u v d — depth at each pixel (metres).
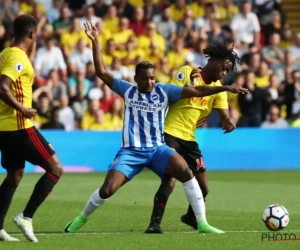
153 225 24.84
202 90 24.02
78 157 54.19
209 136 56.75
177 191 40.28
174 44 63.69
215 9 68.25
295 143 59.09
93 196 24.28
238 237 23.36
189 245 21.55
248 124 60.22
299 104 63.12
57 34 61.22
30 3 62.03
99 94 57.56
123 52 61.56
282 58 65.75
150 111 24.11
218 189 41.84
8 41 60.28
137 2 65.44
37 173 52.31
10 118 21.97
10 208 32.81
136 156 24.16
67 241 22.36
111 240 22.59
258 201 36.12
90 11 62.28
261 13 69.94
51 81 56.91
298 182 46.12
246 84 60.38
